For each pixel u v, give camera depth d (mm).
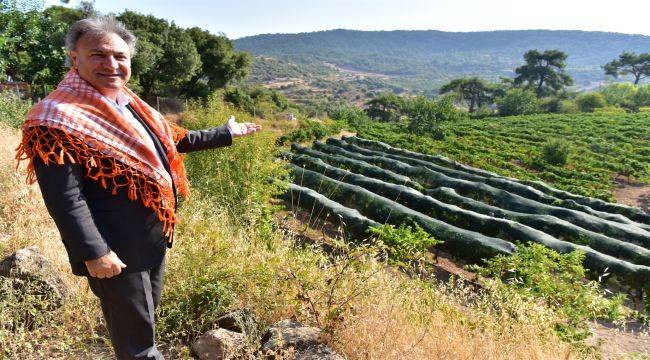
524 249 8734
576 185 22922
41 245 3682
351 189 14359
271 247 4945
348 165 20422
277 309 3342
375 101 93250
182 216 4684
